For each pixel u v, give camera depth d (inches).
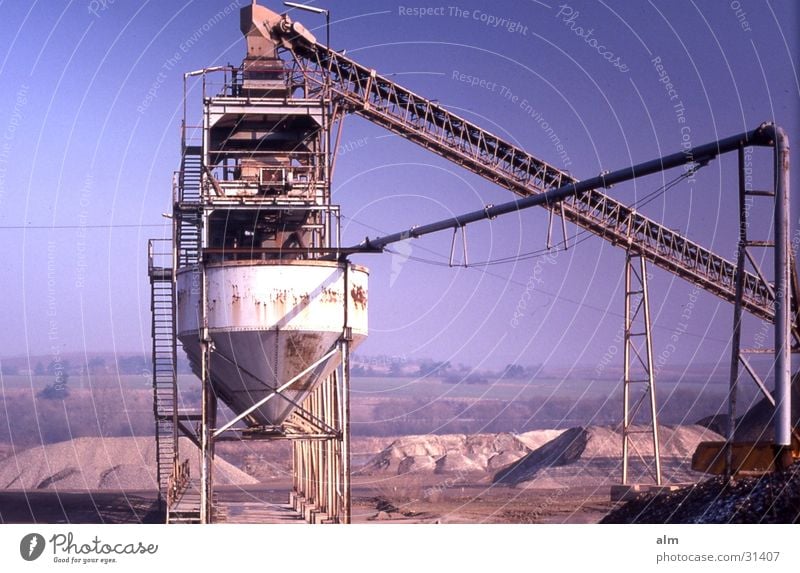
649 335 1553.9
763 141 906.7
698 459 1146.0
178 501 1176.8
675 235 1562.5
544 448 2901.1
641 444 2765.7
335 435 1067.3
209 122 1184.8
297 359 1019.3
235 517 1338.6
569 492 2124.8
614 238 1547.7
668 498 1138.0
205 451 1009.5
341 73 1541.6
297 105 1200.2
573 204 1526.8
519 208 999.0
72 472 2539.4
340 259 1031.0
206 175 1135.6
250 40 1343.5
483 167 1584.6
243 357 1018.7
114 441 2716.5
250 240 1206.3
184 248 1152.2
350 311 1030.4
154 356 1186.6
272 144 1233.4
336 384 1098.7
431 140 1588.3
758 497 898.7
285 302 1002.1
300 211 1151.6
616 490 1624.0
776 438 914.1
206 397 1011.3
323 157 1190.9
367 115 1577.3
